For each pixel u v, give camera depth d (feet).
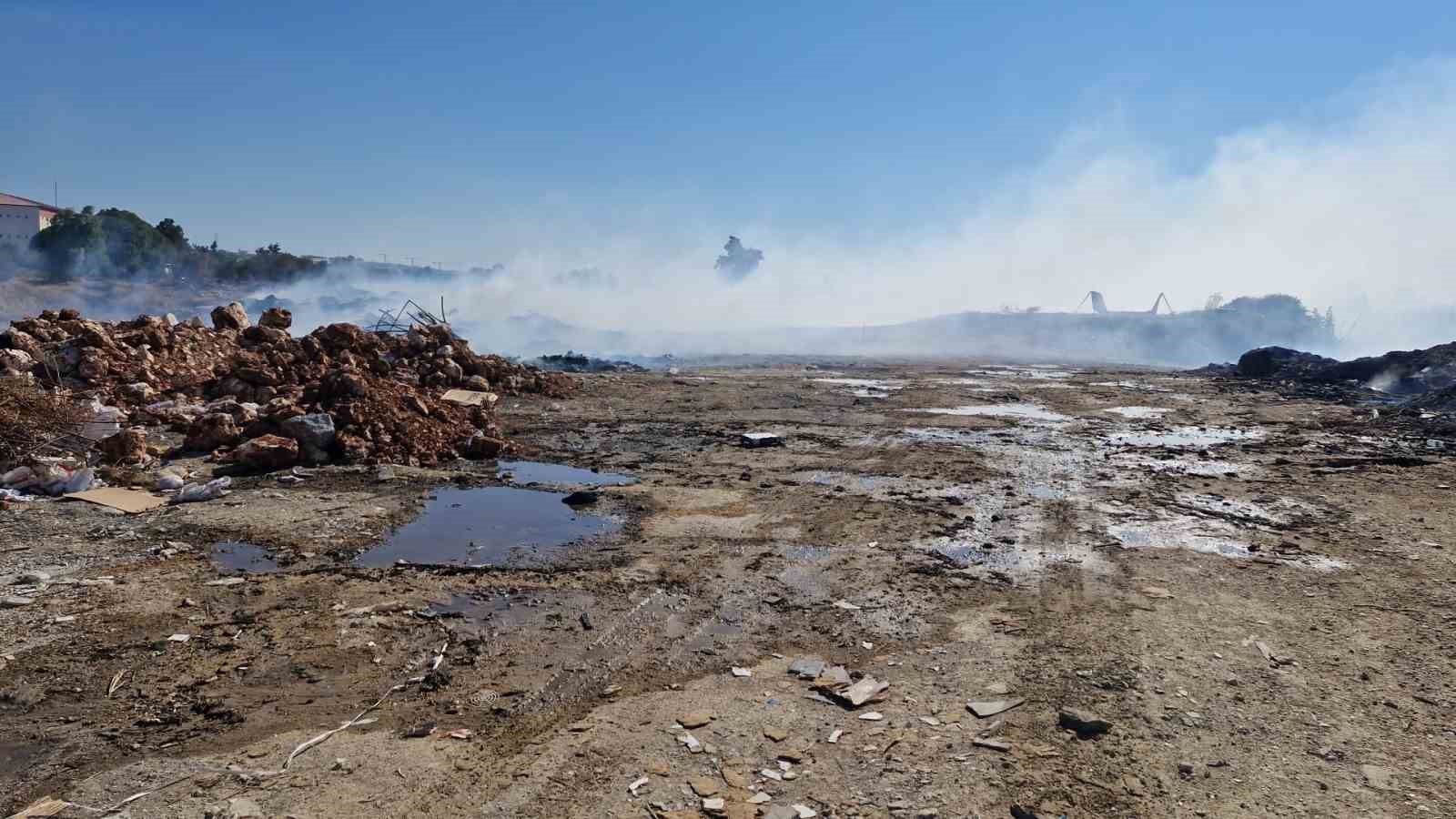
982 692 15.61
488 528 27.07
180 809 11.98
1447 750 13.47
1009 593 21.11
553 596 20.85
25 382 37.19
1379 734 13.99
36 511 27.14
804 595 21.03
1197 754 13.35
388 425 39.01
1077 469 37.52
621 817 11.79
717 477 35.58
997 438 46.68
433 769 13.08
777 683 16.15
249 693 15.57
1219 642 17.83
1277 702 15.15
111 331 49.39
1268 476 35.83
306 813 11.89
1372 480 34.76
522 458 39.81
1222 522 28.07
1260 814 11.80
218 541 24.80
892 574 22.63
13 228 239.09
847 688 15.75
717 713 14.92
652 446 43.55
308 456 35.37
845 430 49.32
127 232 240.94
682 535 26.45
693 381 76.95
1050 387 77.20
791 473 36.40
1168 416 56.49
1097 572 22.75
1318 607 19.99
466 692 15.78
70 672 16.29
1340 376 77.87
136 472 32.09
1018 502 30.96
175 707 15.03
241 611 19.47
